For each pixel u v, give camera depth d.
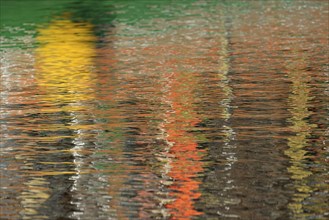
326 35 45.03
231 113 26.86
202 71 34.94
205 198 18.75
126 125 25.67
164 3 64.25
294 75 33.47
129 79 33.59
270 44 42.28
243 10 58.72
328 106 27.47
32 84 33.16
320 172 20.33
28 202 18.77
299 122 25.38
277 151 22.27
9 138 24.38
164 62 37.56
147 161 21.73
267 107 27.62
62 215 17.95
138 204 18.52
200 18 54.53
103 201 18.70
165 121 26.05
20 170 21.19
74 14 58.12
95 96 30.33
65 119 26.69
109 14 57.94
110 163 21.62
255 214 17.70
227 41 43.75
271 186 19.39
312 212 17.70
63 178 20.45
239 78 33.09
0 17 57.16
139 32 48.56
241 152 22.27
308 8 58.78
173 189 19.41
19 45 44.62
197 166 21.16
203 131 24.64
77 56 40.22
